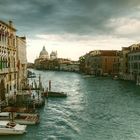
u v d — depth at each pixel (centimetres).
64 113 4047
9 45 4747
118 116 3859
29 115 3441
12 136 2880
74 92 6750
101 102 5078
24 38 8506
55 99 5466
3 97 4269
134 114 3991
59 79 12125
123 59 10775
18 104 4006
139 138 2892
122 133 3052
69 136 2917
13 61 5112
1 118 3225
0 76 4128
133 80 9675
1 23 4191
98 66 14175
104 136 2939
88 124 3409
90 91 6938
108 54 13538
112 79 11269
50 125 3328
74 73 19388
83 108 4462
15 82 5325
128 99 5441
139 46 10562
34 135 2928
